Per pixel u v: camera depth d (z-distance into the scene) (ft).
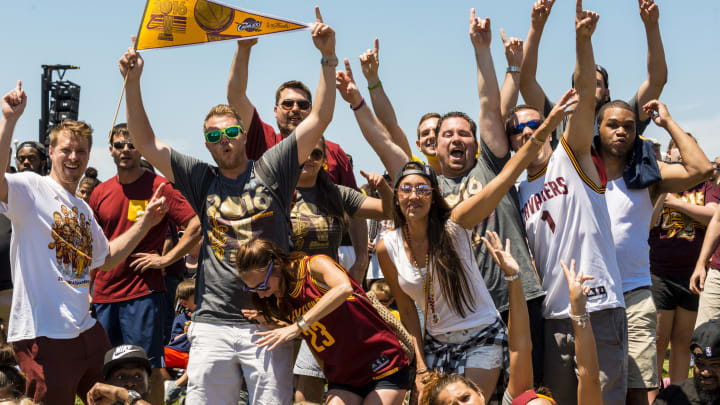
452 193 16.31
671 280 22.13
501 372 14.98
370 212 17.54
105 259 17.07
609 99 18.62
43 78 56.65
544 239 15.49
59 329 15.49
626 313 15.71
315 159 16.35
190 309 23.16
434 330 14.75
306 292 13.82
